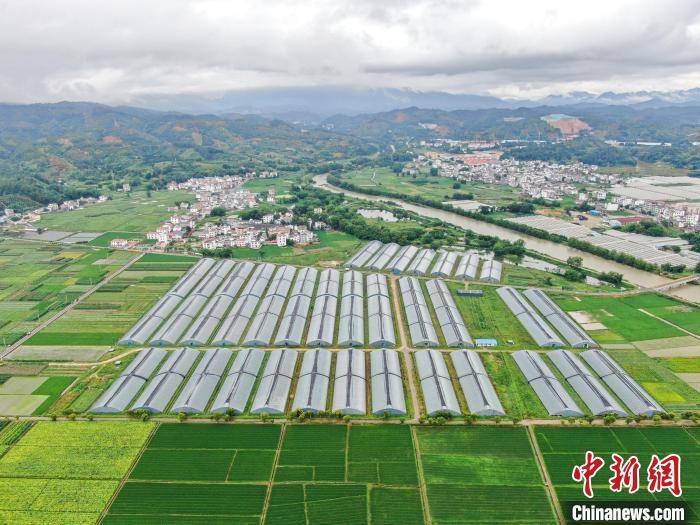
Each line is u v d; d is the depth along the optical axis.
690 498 128.88
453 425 157.75
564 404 163.75
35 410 166.25
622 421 159.88
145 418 160.25
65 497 129.38
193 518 123.06
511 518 122.88
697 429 156.25
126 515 123.94
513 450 146.62
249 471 138.50
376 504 127.12
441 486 133.00
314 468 139.50
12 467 139.75
